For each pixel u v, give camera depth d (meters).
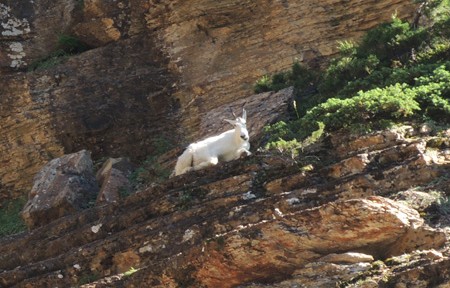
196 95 70.25
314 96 59.88
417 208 41.56
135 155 69.94
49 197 58.72
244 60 69.88
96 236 50.59
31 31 75.94
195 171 50.81
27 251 52.56
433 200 41.72
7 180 70.50
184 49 71.81
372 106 49.31
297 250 40.34
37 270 49.41
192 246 44.09
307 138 49.38
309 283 39.22
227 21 71.19
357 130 48.62
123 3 74.19
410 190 42.97
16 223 66.38
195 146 52.25
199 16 71.56
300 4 69.62
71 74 72.06
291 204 44.53
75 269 48.16
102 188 59.47
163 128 70.31
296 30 69.25
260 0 70.44
